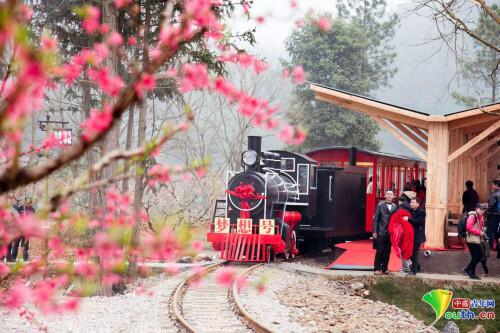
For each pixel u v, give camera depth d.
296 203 20.28
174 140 32.22
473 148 21.38
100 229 10.30
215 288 14.01
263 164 19.64
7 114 2.23
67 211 3.65
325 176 21.73
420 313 14.34
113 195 3.71
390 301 14.66
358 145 43.75
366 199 24.70
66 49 20.25
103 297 13.21
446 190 17.69
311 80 43.69
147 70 2.64
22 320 10.62
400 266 16.45
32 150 4.40
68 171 21.19
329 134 42.59
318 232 21.36
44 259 3.68
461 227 15.30
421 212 15.17
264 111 3.26
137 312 11.51
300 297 13.73
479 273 15.88
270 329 9.66
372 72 47.62
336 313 12.59
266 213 18.67
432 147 17.80
